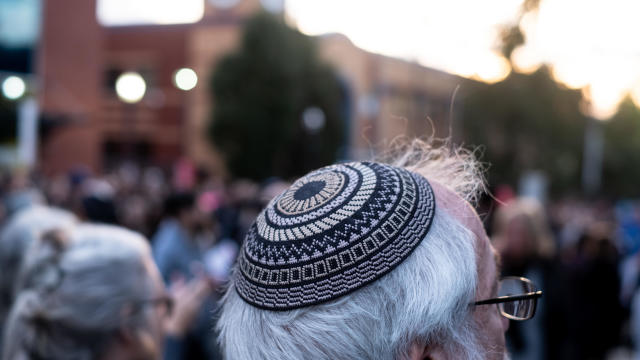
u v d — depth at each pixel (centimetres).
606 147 3706
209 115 2031
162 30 2423
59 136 1842
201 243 475
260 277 82
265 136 1927
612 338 546
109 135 2480
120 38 2467
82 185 673
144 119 2450
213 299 273
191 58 2398
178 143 2420
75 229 154
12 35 1169
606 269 534
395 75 2636
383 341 75
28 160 1017
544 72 1992
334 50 2325
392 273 77
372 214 78
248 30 1959
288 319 78
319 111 2075
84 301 135
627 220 1202
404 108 2672
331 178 87
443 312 77
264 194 466
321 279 76
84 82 1859
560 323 397
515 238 388
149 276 146
